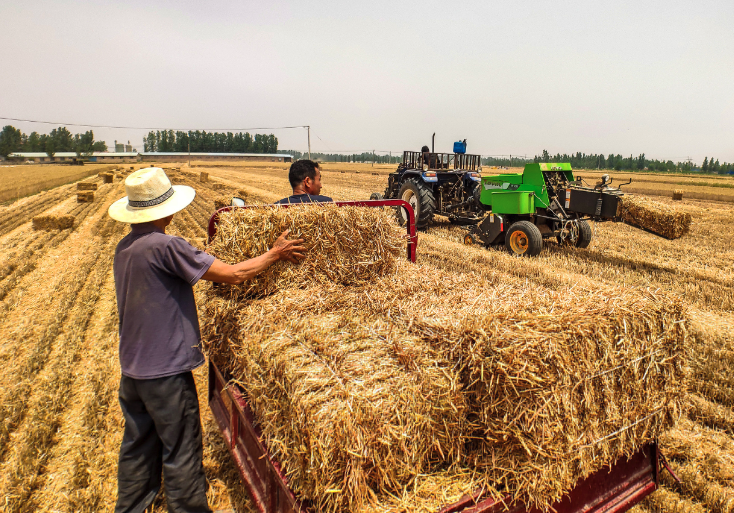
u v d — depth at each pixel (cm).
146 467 236
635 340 204
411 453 171
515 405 173
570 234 875
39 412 346
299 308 239
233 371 244
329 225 276
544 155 5219
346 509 154
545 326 186
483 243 926
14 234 1216
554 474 180
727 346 457
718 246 979
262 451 199
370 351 194
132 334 213
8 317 572
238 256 262
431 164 1101
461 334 192
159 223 227
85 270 795
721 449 305
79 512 257
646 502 262
